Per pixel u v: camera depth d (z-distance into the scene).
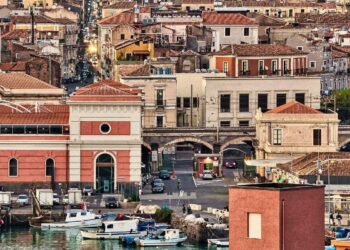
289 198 148.88
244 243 149.62
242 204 149.88
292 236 149.00
